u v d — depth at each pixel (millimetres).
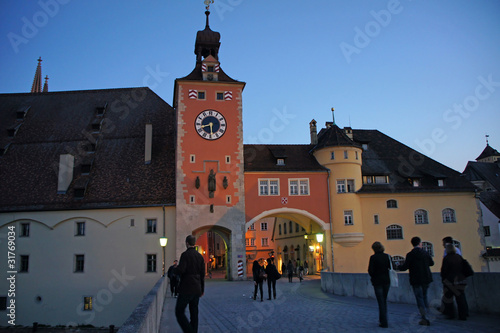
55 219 38250
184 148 39312
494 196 55625
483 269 42594
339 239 40875
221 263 86250
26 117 48125
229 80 41938
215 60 41906
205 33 44344
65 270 37500
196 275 8555
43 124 47281
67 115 48156
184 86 40594
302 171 41625
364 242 41688
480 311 12141
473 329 9945
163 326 12242
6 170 42625
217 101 40875
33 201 39406
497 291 11688
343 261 41094
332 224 41375
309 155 45062
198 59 43750
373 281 10805
